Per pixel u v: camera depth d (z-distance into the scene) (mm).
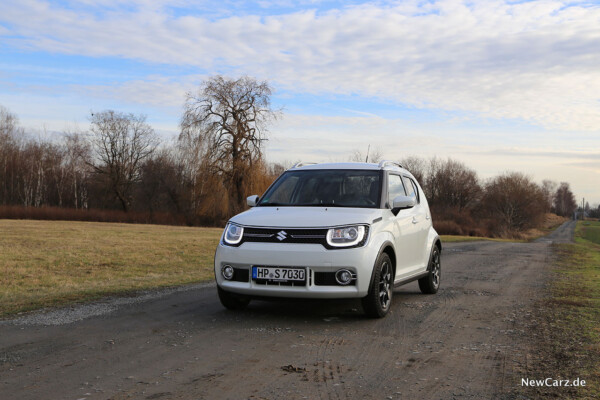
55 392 3447
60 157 67938
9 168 63781
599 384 3637
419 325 5602
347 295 5426
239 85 43188
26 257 15102
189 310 6449
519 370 3986
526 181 87062
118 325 5555
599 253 20422
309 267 5379
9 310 6477
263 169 42906
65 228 30969
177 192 58281
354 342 4824
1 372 3887
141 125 69000
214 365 4070
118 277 11727
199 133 42500
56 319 5891
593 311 6445
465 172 96000
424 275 7547
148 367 4016
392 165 7379
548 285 9125
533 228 93000
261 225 5652
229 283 5715
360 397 3379
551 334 5172
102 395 3389
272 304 6863
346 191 6461
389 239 6070
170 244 20656
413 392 3484
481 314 6266
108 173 67438
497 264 13719
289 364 4102
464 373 3908
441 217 79000
